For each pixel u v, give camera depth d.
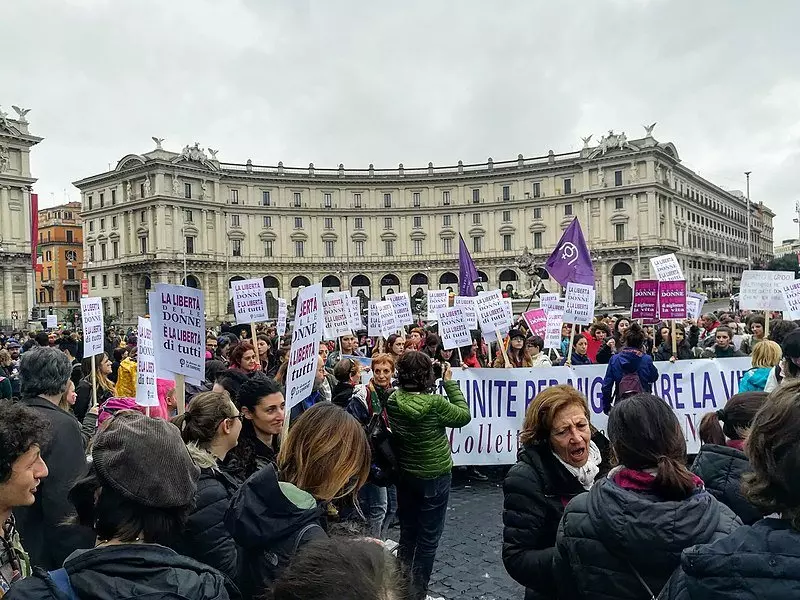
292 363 5.62
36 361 5.13
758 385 8.16
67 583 2.54
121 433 2.93
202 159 95.12
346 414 4.16
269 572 3.39
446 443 6.64
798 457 2.23
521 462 4.43
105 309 103.31
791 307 13.40
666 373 11.55
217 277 96.94
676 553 2.79
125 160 95.25
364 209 104.38
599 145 93.19
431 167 105.50
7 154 73.88
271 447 5.55
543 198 98.25
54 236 118.25
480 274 103.69
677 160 95.56
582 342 14.50
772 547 2.22
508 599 6.62
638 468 3.22
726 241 127.44
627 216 90.94
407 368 6.51
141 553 2.63
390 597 1.95
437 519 6.57
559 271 16.69
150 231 92.50
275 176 100.56
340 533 3.77
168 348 7.22
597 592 3.06
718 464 4.13
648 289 14.74
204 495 4.06
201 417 4.69
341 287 104.06
